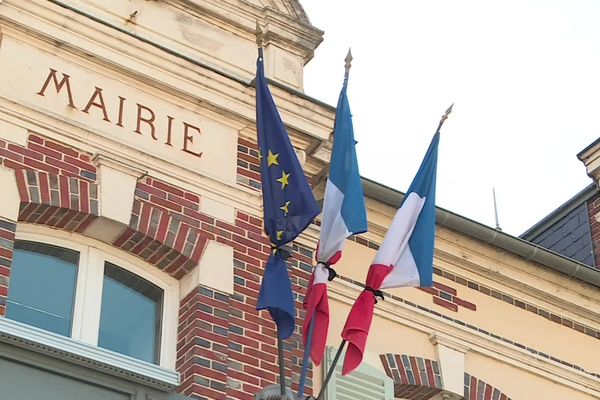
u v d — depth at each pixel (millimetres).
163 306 15453
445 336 17609
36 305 14797
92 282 15156
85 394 12320
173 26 17312
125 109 15906
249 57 17719
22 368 12102
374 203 17734
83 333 14859
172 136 16094
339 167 14711
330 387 16078
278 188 14391
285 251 14305
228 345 15094
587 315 19188
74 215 14969
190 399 13023
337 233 14422
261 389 14805
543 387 18188
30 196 14703
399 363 17031
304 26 18250
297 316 15852
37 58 15555
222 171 16234
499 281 18609
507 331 18281
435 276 18062
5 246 14273
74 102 15539
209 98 16484
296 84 17812
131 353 15133
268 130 14664
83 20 15836
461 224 18172
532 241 23016
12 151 14836
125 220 15195
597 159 21922
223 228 15875
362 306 14414
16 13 15508
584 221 22031
